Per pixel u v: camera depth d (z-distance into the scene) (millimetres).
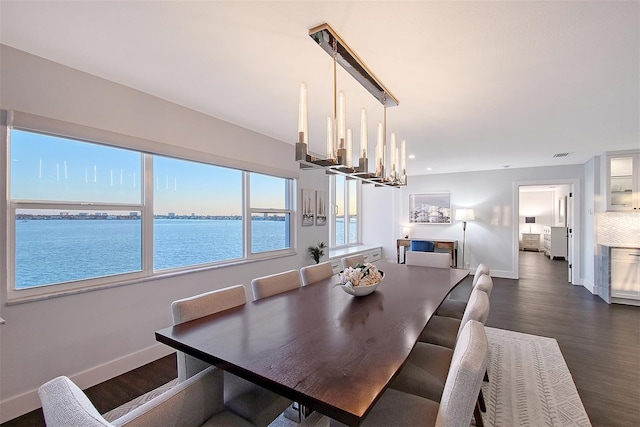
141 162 2678
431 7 1436
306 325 1572
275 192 4172
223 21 1572
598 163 4844
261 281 2203
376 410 1288
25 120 1882
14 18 1554
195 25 1611
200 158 2965
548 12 1464
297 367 1132
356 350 1278
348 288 2082
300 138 1611
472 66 1993
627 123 3143
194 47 1830
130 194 2598
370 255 6738
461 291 5074
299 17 1527
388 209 7445
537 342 3035
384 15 1496
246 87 2396
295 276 2480
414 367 1631
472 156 4934
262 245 3941
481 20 1527
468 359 1046
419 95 2461
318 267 2775
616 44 1721
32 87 1939
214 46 1815
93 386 2246
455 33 1639
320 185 4918
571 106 2674
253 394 1411
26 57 1916
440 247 6336
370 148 4238
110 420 1899
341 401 923
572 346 2947
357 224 7555
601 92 2377
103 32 1686
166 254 2873
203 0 1411
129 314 2482
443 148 4348
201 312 1721
